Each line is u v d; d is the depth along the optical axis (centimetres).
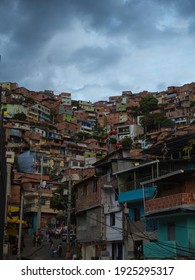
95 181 4322
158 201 2992
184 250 2705
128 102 18288
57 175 9075
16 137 11706
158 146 4175
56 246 5234
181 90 16812
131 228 3588
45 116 15225
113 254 3875
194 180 2912
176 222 2877
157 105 15800
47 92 19738
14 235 4906
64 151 12569
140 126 13400
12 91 17525
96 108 19262
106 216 4022
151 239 3167
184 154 4069
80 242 4484
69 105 18362
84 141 13812
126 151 4450
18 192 5725
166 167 3447
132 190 3562
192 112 13475
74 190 5003
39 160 10269
